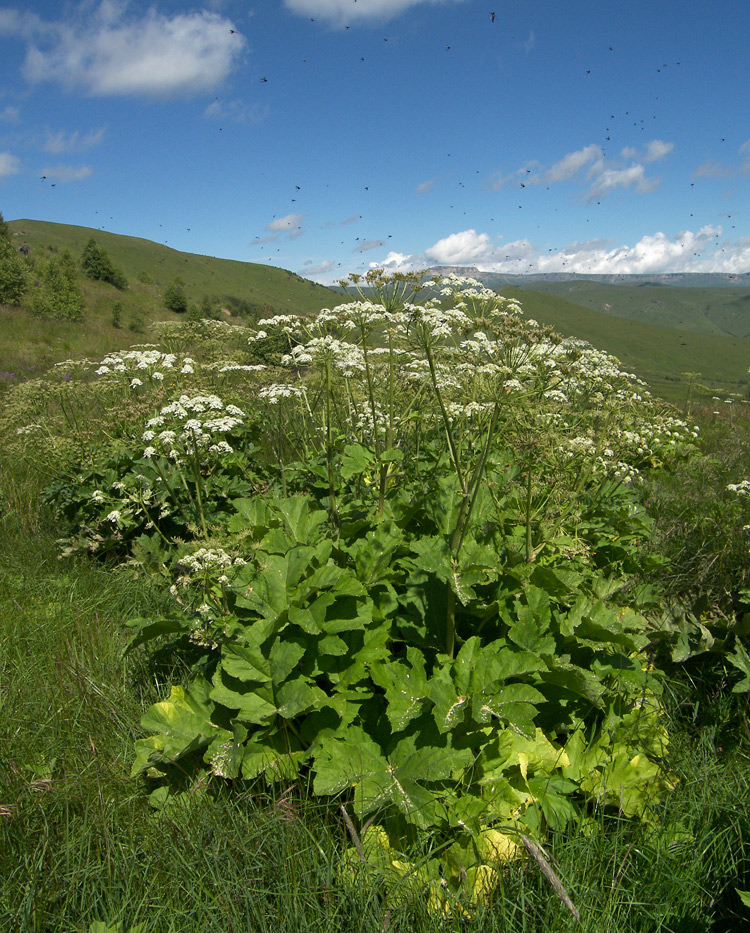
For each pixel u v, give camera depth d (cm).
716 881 243
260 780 288
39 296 3606
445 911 226
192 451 407
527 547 366
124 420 655
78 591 490
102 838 257
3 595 476
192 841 253
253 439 636
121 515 529
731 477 812
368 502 446
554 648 293
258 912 225
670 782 285
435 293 476
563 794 278
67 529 587
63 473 594
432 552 314
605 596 383
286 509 379
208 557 340
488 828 255
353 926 221
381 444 513
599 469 509
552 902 222
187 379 665
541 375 406
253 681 286
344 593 291
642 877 241
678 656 381
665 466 901
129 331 3956
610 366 610
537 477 457
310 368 518
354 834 242
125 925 230
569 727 306
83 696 350
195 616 385
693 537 554
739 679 371
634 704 326
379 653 302
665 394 1681
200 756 301
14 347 2728
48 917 230
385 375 540
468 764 257
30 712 341
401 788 256
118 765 307
